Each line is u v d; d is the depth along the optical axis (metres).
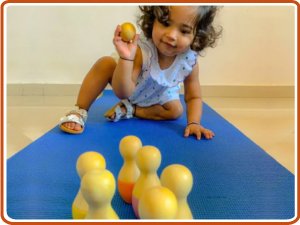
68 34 1.70
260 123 1.18
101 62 0.95
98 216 0.37
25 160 0.65
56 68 1.73
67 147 0.73
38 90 1.73
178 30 0.82
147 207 0.34
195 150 0.73
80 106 0.94
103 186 0.37
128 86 0.87
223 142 0.79
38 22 1.67
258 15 1.74
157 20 0.84
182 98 1.32
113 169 0.61
